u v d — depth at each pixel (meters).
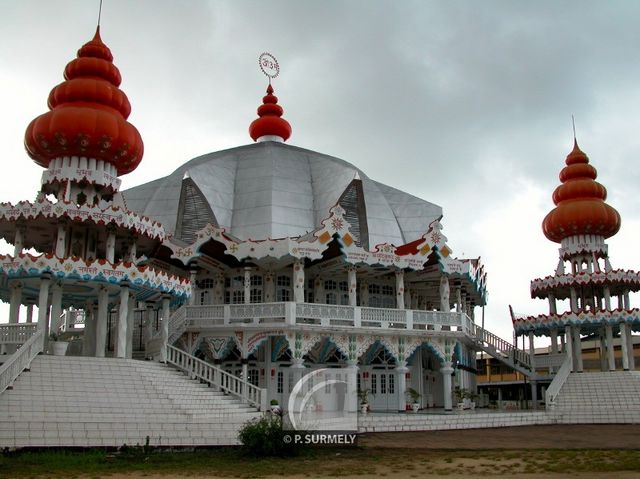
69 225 32.19
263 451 21.77
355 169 45.59
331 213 37.72
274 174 44.41
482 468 19.22
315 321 36.72
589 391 42.75
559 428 35.00
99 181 32.88
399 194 48.16
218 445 23.62
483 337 47.88
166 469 18.78
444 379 39.72
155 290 32.16
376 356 40.47
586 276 48.75
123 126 33.31
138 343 40.53
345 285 42.47
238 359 38.44
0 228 32.59
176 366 32.41
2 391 24.41
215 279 40.88
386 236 43.41
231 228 41.38
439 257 40.47
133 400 26.84
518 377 84.94
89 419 24.42
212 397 29.94
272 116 52.69
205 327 36.28
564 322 47.16
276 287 40.34
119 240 34.78
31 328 28.00
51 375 26.50
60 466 18.94
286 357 38.12
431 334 39.22
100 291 31.56
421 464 20.02
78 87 33.44
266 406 30.33
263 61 54.50
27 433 22.09
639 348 76.69
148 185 45.84
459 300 44.22
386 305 43.81
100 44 35.47
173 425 24.64
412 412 37.88
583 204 51.19
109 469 18.62
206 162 45.22
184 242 38.97
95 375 27.66
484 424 35.47
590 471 18.52
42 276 28.81
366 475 17.83
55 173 32.59
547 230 52.81
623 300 51.16
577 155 53.44
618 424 37.91
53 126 32.12
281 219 41.31
